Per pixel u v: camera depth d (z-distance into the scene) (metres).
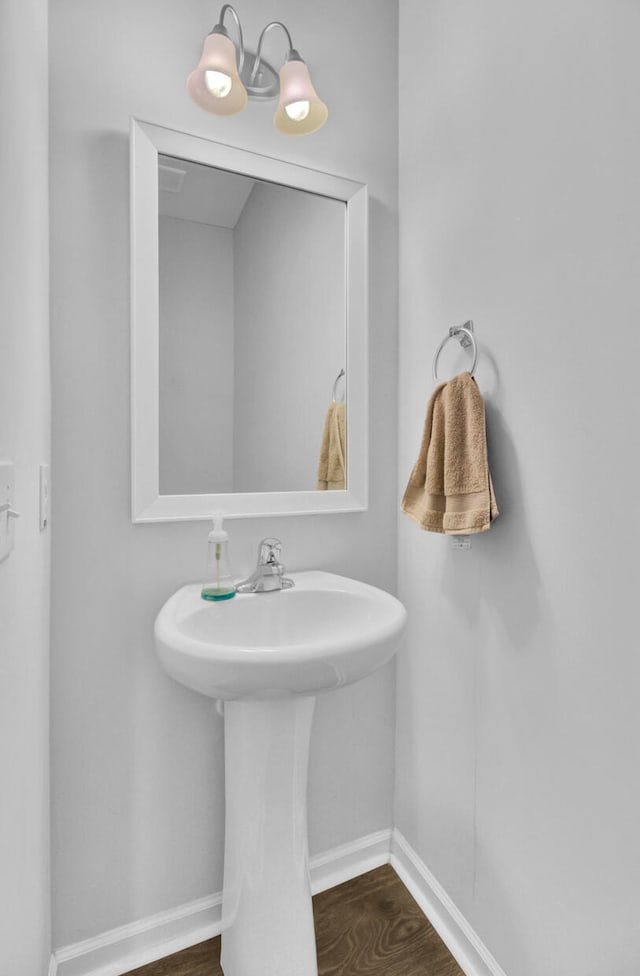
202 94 1.08
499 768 1.08
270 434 1.27
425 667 1.34
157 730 1.17
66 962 1.10
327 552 1.37
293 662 0.82
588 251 0.86
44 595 0.95
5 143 0.63
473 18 1.13
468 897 1.18
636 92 0.77
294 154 1.29
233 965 1.07
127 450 1.12
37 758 0.88
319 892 1.38
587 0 0.84
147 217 1.11
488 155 1.10
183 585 1.19
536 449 0.98
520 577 1.02
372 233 1.40
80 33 1.06
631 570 0.79
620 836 0.81
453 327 1.16
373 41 1.40
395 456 1.46
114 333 1.10
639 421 0.78
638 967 0.79
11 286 0.66
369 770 1.45
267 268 1.26
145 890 1.18
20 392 0.72
